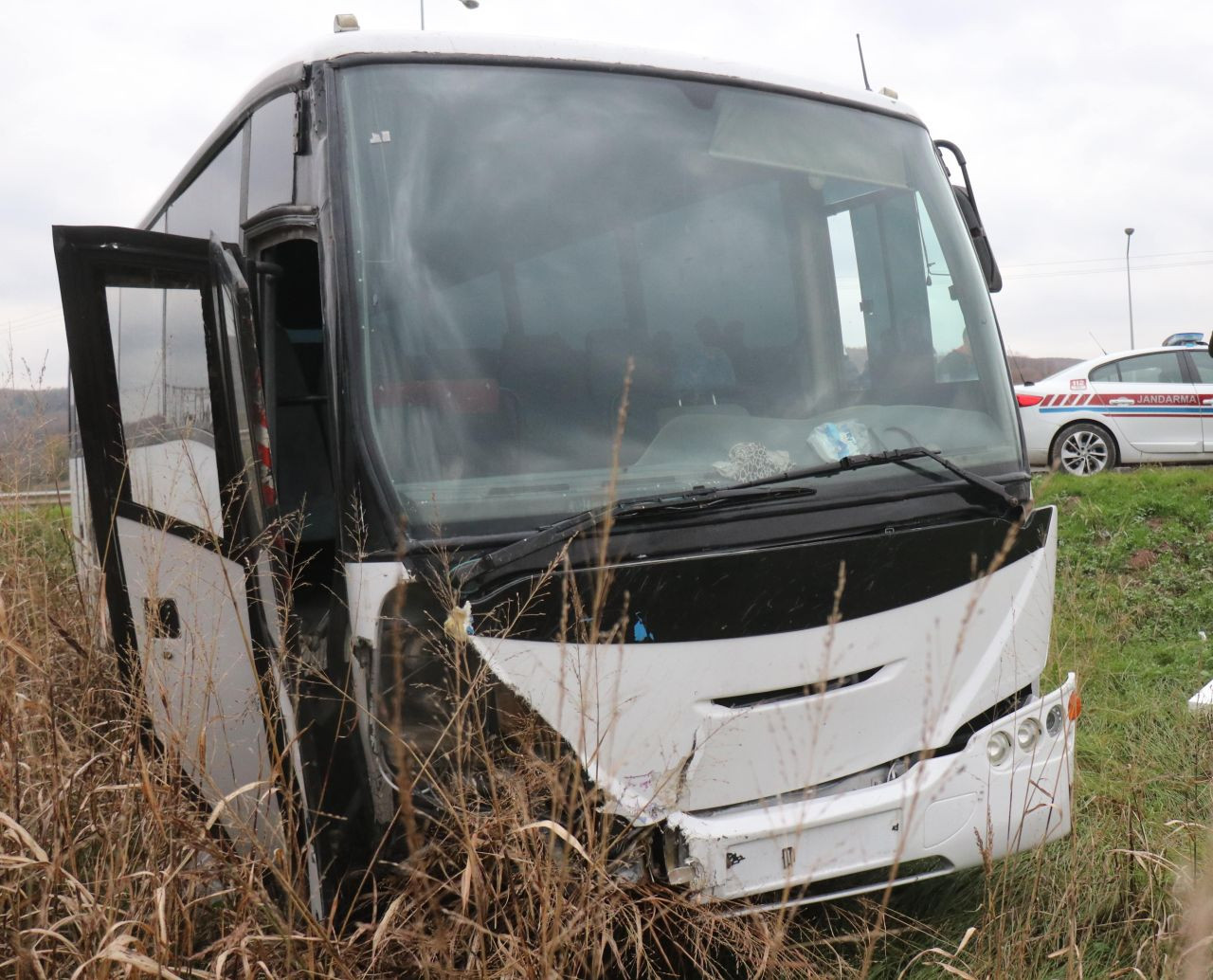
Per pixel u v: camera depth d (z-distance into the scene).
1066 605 7.86
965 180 4.96
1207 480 11.39
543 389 3.73
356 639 3.43
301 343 4.39
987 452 4.27
